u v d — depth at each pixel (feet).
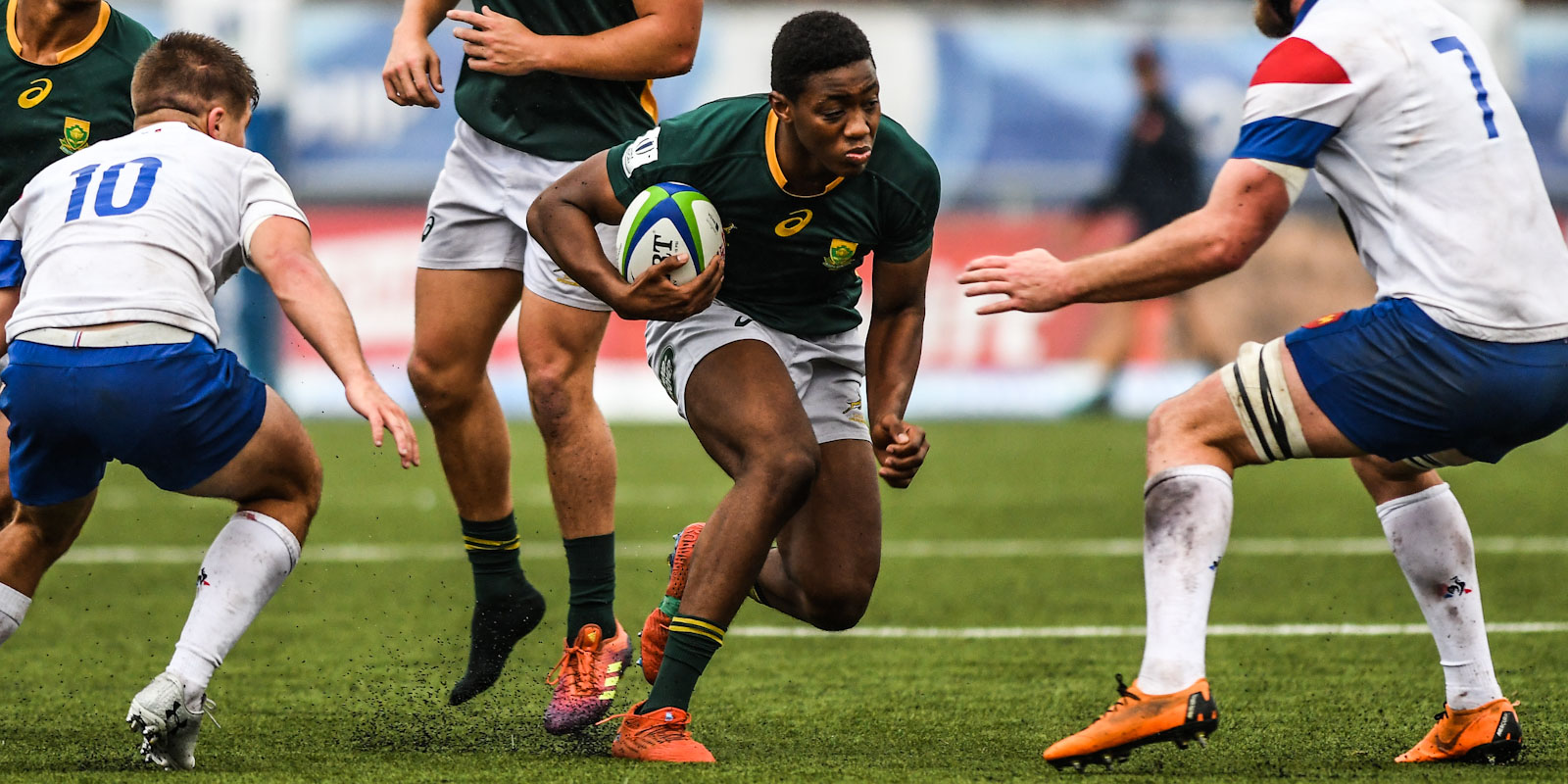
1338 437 40.83
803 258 48.21
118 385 41.91
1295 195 40.29
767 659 64.23
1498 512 112.37
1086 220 180.04
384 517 110.32
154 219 43.47
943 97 180.04
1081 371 180.75
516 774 41.91
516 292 58.03
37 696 56.18
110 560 92.53
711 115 47.16
